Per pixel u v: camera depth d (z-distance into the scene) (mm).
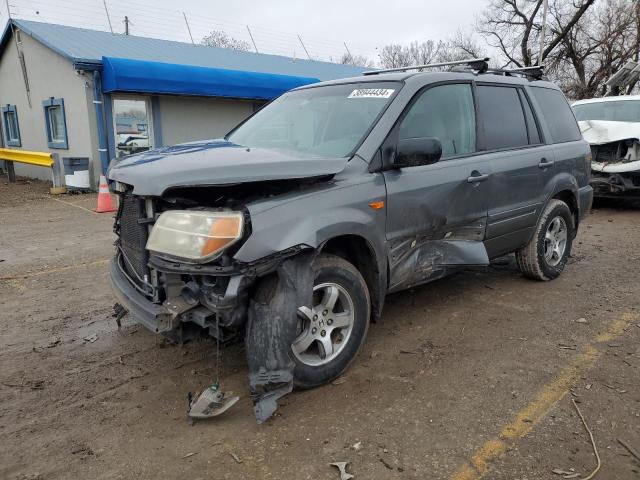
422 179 3951
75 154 14688
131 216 3496
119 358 3967
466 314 4734
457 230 4359
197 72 14258
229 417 3170
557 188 5379
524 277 5738
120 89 12898
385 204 3684
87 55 13891
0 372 3762
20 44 16375
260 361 3057
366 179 3607
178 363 3877
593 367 3717
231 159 3211
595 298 5113
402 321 4582
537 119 5340
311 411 3209
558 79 33812
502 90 5016
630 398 3307
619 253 6852
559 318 4621
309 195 3307
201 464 2746
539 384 3492
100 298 5305
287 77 16188
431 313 4758
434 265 4191
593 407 3209
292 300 3104
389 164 3750
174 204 3186
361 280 3562
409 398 3336
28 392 3492
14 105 18016
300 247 3127
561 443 2875
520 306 4918
